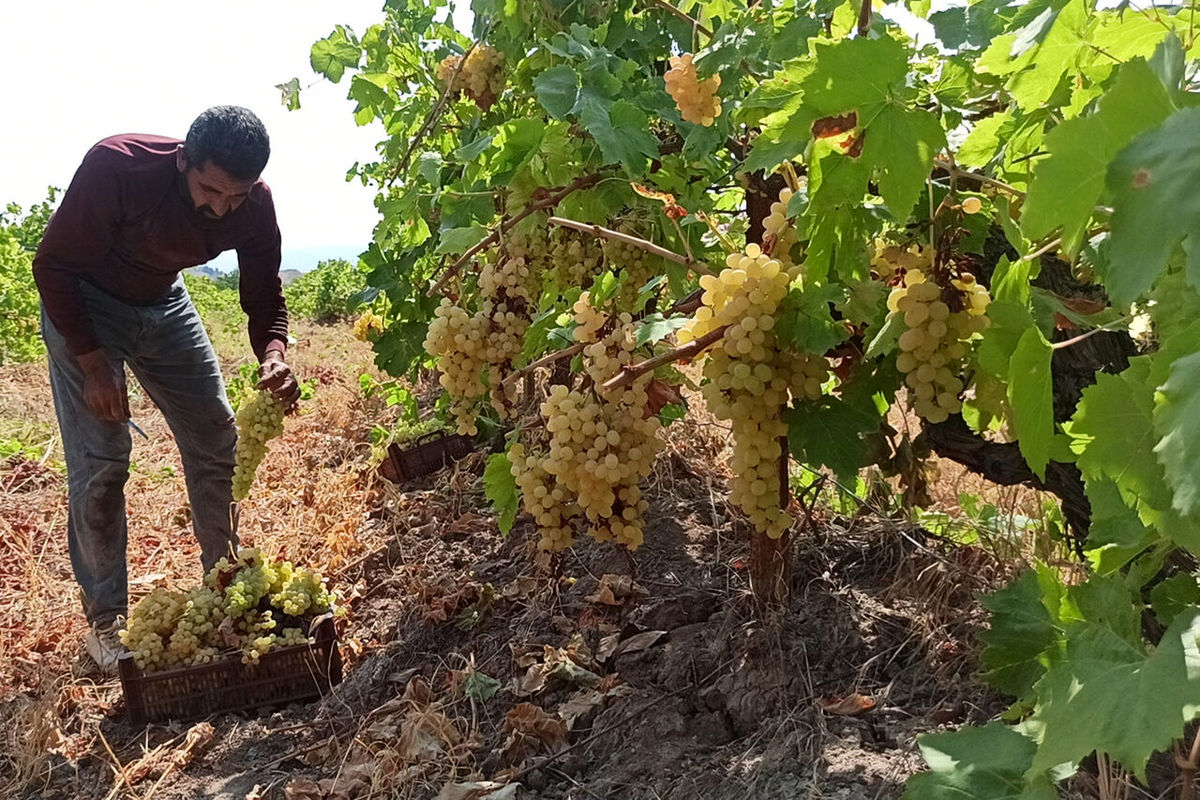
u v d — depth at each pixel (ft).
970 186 6.85
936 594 8.89
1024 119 5.79
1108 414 4.06
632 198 9.22
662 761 8.07
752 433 6.46
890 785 6.69
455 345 8.46
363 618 13.09
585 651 10.02
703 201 9.83
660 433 13.70
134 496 18.89
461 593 12.20
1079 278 6.30
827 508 11.19
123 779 9.84
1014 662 5.68
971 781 4.51
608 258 9.12
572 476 7.14
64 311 11.09
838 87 5.19
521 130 9.24
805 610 9.29
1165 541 4.74
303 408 26.23
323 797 8.95
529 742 8.81
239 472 12.26
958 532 10.45
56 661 12.67
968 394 6.07
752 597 9.51
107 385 11.49
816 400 6.49
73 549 12.87
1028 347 4.32
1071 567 8.35
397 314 14.61
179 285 12.78
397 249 15.19
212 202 11.07
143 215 11.14
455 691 10.11
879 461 7.48
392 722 9.98
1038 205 3.48
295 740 10.41
